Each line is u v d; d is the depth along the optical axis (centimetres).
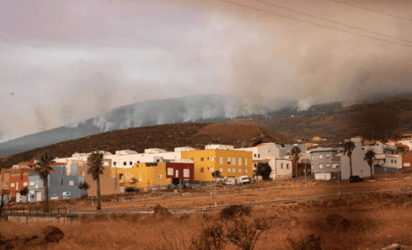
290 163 15975
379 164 14062
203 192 11744
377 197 7150
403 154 15312
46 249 3672
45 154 9375
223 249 2772
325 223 3888
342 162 13725
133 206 8894
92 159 9388
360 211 5156
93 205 10488
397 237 3088
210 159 15212
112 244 3528
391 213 4481
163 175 14725
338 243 3039
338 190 9044
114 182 14112
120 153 17625
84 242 3766
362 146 13525
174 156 16588
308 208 5981
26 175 13625
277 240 3136
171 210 6750
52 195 12769
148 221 5031
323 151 14188
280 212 5453
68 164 13638
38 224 5119
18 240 4009
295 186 11350
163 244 3212
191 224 4466
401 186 9062
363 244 2981
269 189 11056
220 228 2806
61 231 4166
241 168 15700
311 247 2766
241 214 5138
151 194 12031
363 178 12519
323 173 14125
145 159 16438
